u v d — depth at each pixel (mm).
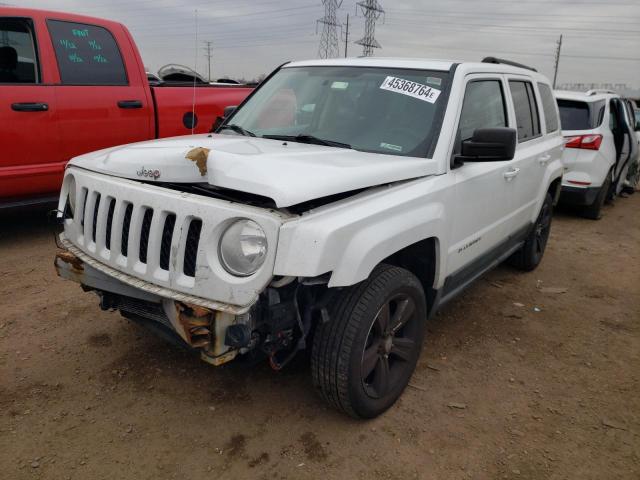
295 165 2465
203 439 2680
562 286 5230
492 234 3955
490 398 3193
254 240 2205
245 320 2246
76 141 5352
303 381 3197
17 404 2867
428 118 3238
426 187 2934
